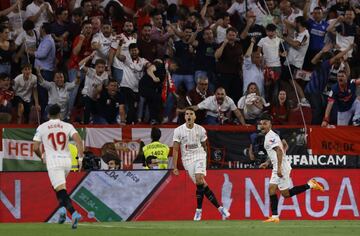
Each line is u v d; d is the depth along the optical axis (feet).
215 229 138.72
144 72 214.28
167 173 174.19
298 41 225.76
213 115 209.56
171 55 221.66
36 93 207.82
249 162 206.39
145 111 213.87
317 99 222.48
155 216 173.17
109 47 213.25
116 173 172.45
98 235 125.18
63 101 207.92
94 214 170.71
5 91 203.72
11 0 231.30
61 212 137.18
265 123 159.02
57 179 137.49
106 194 171.53
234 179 177.27
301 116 216.33
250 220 172.86
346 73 220.84
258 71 218.59
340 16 230.27
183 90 217.15
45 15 225.56
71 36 219.20
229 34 217.15
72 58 213.46
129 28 217.56
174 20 235.20
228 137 205.87
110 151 201.67
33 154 199.21
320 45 228.84
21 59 216.74
